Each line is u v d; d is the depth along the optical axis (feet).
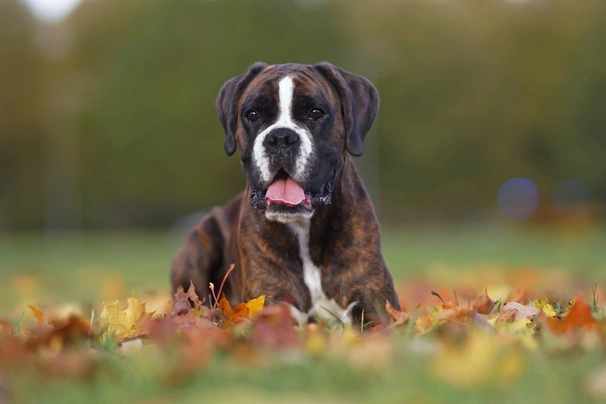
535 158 185.78
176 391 10.53
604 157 140.97
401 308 19.72
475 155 175.01
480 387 10.30
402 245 80.38
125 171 150.10
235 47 140.87
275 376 10.99
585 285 30.91
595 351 12.31
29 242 122.01
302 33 140.87
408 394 9.83
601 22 141.38
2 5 156.25
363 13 177.47
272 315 14.48
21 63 156.97
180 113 143.23
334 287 17.37
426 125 169.99
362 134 18.20
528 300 20.04
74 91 161.58
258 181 17.02
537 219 156.66
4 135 158.51
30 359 12.62
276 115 17.37
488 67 179.32
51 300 31.63
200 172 144.87
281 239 17.35
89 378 11.40
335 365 11.27
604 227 142.61
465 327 13.62
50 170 163.53
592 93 139.95
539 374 10.87
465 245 79.61
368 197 18.34
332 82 18.08
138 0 170.09
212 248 20.51
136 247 91.25
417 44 173.78
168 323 14.10
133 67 147.84
